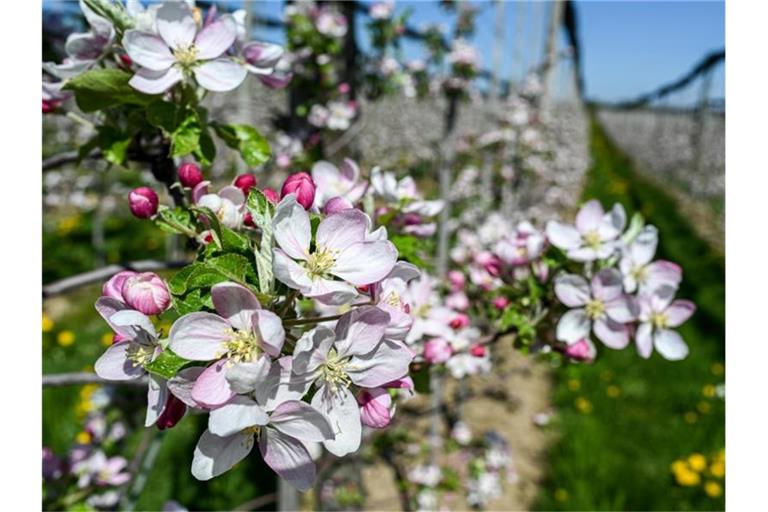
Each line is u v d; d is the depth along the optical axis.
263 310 0.78
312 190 0.98
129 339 0.91
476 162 5.65
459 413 4.31
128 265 1.44
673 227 11.52
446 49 3.96
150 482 3.39
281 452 0.86
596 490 3.77
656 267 1.61
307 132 2.94
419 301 1.64
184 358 0.81
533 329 1.57
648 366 5.50
